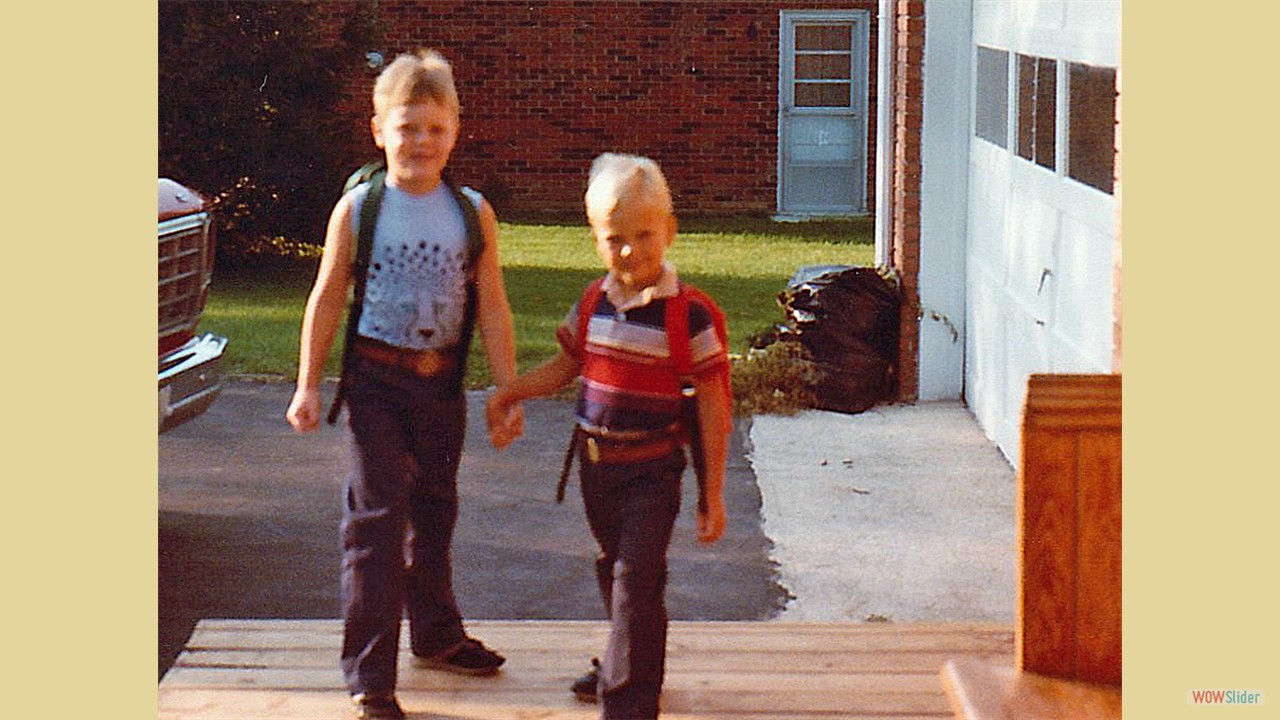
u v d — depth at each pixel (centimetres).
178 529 809
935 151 1084
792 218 2220
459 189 519
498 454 970
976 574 743
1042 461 476
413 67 509
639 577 477
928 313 1095
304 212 1727
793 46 2236
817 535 803
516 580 736
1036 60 885
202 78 1647
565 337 505
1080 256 775
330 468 934
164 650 637
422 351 513
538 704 523
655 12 2220
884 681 540
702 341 479
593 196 478
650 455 486
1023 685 466
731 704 521
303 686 536
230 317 1425
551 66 2233
